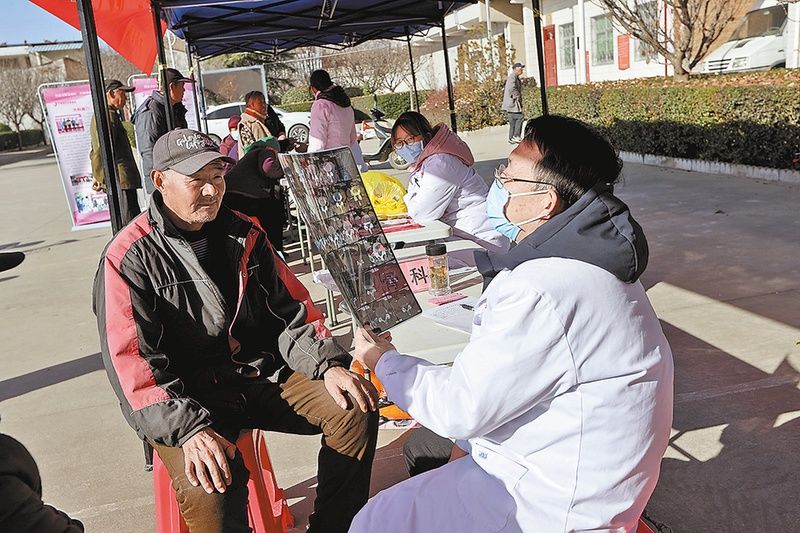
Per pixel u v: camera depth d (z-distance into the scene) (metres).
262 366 2.73
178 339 2.59
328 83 7.67
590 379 1.71
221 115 20.89
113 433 4.26
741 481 3.18
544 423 1.76
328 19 9.14
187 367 2.64
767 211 7.82
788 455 3.33
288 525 3.13
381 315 2.46
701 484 3.18
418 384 1.93
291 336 2.72
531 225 1.93
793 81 9.41
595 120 14.19
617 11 15.46
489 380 1.72
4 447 1.40
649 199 9.19
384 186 4.89
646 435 1.76
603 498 1.73
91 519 3.36
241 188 4.87
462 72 22.81
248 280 2.70
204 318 2.57
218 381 2.65
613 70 21.48
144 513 3.38
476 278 3.74
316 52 31.81
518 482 1.79
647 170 11.48
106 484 3.68
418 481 1.99
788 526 2.86
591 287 1.71
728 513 2.97
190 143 2.48
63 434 4.30
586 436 1.72
